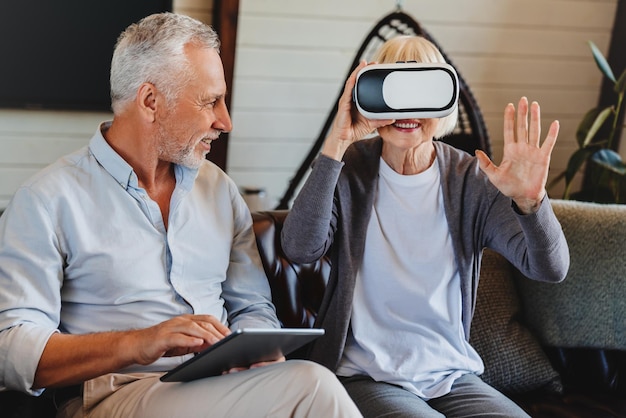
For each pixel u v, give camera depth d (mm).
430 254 1780
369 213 1789
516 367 2010
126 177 1682
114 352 1528
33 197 1626
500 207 1769
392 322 1783
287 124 3814
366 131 1717
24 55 3344
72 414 1657
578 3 3990
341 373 1789
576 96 4094
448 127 1796
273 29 3691
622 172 3354
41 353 1537
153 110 1684
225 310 1838
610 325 2082
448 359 1792
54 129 3510
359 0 3752
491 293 2068
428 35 2914
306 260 1767
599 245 2088
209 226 1787
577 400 2055
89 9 3375
